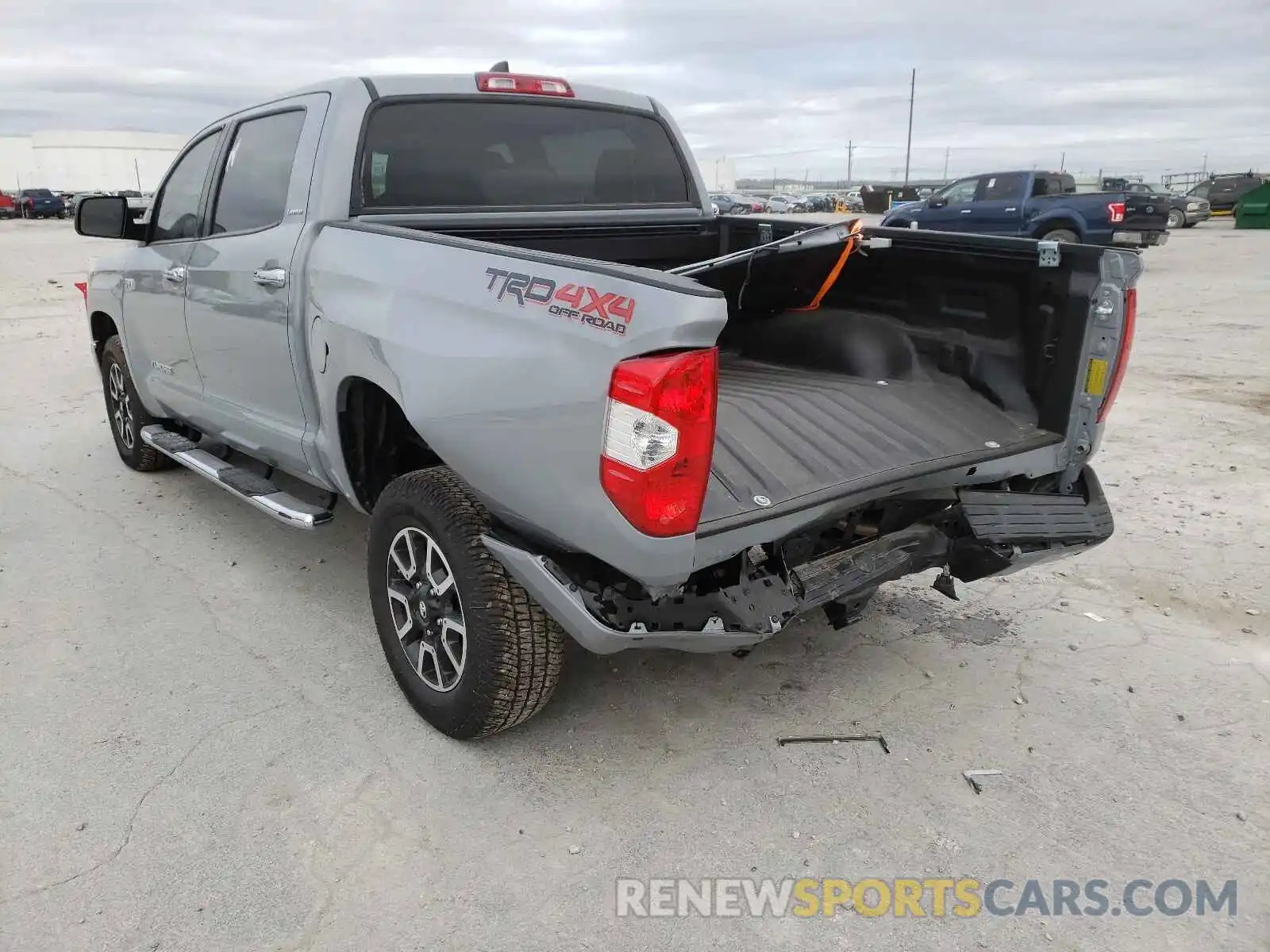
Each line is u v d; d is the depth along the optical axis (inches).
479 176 147.4
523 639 108.3
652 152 171.5
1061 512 122.6
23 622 152.3
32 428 270.5
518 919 92.4
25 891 94.8
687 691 133.1
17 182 3065.9
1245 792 111.0
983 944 89.7
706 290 84.8
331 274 125.0
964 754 118.8
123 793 109.9
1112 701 130.4
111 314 205.3
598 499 90.4
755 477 103.3
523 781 113.0
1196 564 172.9
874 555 115.6
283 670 138.0
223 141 162.9
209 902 93.7
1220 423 264.8
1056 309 123.0
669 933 90.9
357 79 138.9
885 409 126.4
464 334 102.0
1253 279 598.9
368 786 111.7
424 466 137.5
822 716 127.1
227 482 159.9
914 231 135.0
